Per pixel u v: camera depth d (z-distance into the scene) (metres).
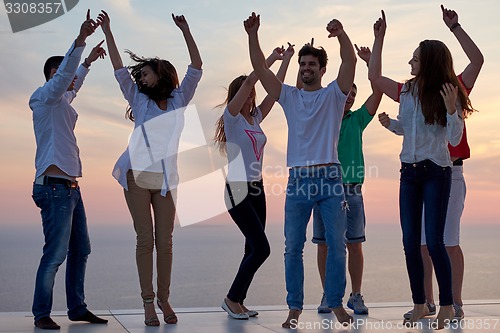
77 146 3.75
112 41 3.82
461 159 4.04
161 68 3.83
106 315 4.09
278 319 3.99
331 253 3.59
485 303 4.64
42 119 3.63
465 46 3.79
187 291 37.75
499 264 43.25
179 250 43.41
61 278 27.97
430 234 3.50
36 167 3.65
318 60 3.66
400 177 3.63
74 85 3.93
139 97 3.83
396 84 3.73
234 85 4.16
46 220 3.62
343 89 3.58
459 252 4.01
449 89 3.38
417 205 3.56
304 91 3.67
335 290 3.58
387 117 3.66
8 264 46.53
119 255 50.19
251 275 4.03
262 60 3.62
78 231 3.80
